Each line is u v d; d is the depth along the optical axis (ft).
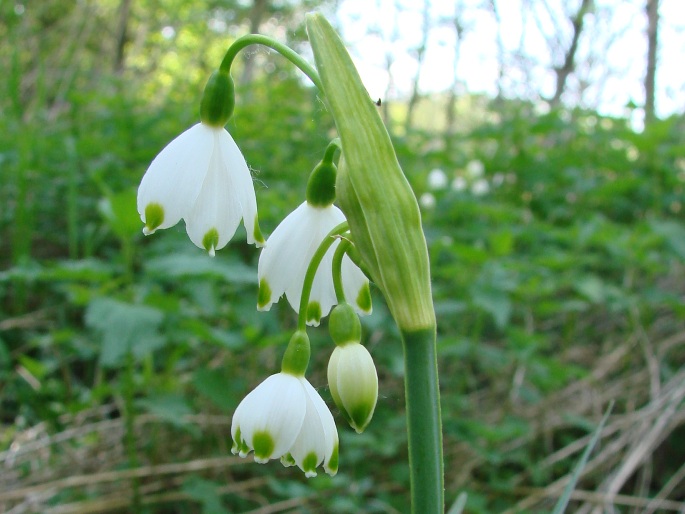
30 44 2.07
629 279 1.12
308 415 0.33
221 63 0.34
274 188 1.28
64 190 1.39
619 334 1.20
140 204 0.33
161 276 0.84
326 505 0.77
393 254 0.30
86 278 0.80
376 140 0.30
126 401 0.78
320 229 0.36
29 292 1.17
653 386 1.01
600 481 0.93
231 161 0.34
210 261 0.83
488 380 1.11
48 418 0.91
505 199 1.61
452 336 1.01
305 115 1.74
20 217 1.16
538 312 1.05
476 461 0.91
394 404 0.96
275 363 0.98
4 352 0.94
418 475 0.30
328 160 0.36
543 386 0.95
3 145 1.38
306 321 0.37
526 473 0.92
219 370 0.89
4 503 0.78
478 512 0.79
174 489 0.84
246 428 0.33
